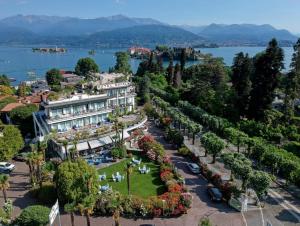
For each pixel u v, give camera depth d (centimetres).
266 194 5203
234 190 5216
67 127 7731
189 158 7188
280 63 8988
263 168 6606
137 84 13975
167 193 5166
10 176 6381
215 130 9044
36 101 10844
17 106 9381
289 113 9144
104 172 6462
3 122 9544
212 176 5931
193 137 8175
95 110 8162
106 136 7606
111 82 10500
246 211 4922
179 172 6391
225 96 10681
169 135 8250
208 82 11850
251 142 6969
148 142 7225
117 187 5759
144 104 12156
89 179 4891
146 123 10125
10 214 4722
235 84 11425
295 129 8425
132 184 5891
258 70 9206
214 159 6856
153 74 16500
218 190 5366
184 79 17062
